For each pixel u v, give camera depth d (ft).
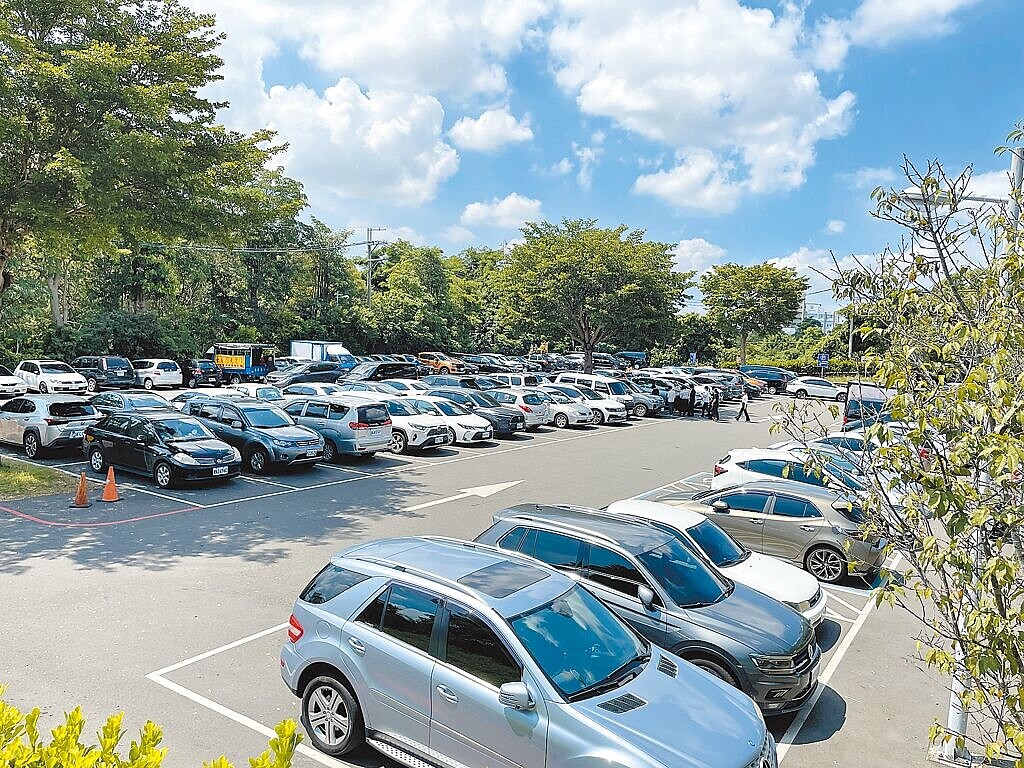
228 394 81.56
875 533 15.12
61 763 10.22
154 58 56.49
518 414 92.02
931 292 15.80
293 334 176.45
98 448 58.44
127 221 55.11
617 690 18.17
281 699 24.16
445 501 54.19
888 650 30.73
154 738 10.88
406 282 205.05
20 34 53.11
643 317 140.26
